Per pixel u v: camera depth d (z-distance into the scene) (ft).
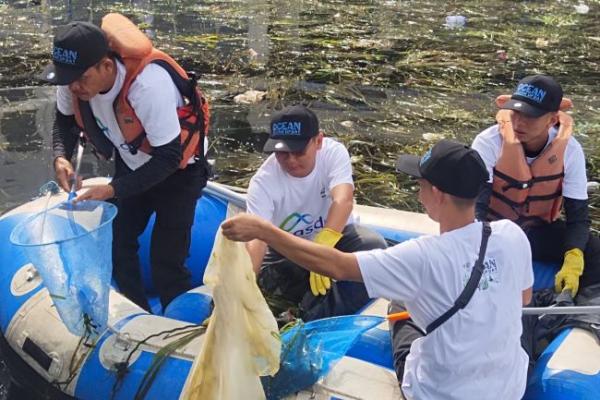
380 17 29.68
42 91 20.33
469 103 20.86
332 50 25.18
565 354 8.46
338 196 9.52
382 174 16.71
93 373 8.82
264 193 9.74
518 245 7.27
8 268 10.50
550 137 10.28
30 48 23.88
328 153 9.82
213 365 7.55
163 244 10.39
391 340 8.64
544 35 27.45
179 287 10.63
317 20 28.99
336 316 9.48
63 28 8.79
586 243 10.27
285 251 7.25
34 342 9.43
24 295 9.99
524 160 10.19
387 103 20.76
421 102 20.86
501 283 7.14
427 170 7.17
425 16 29.94
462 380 7.12
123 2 30.76
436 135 18.72
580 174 10.31
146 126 9.12
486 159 10.42
